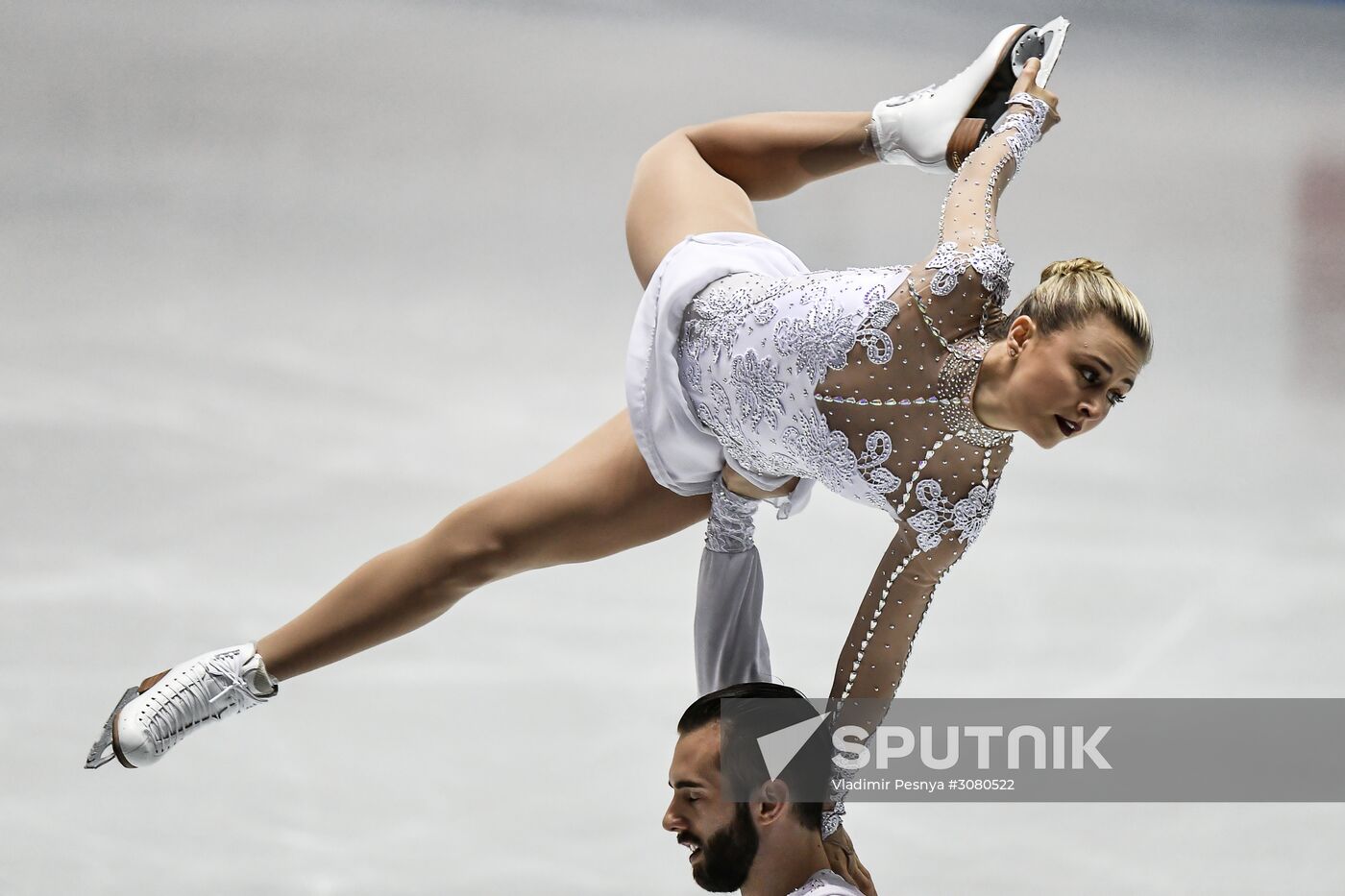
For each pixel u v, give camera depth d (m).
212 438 19.23
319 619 13.01
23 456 18.53
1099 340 9.47
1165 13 39.47
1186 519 19.11
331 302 23.22
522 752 14.47
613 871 12.91
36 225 24.81
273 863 12.92
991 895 12.88
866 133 13.92
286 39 32.16
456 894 12.55
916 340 10.41
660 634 16.39
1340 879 13.20
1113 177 31.31
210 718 13.18
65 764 14.05
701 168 13.86
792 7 36.81
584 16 35.41
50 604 15.96
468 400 20.47
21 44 30.17
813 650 15.77
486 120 29.78
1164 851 13.60
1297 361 23.86
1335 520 19.19
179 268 23.88
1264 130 34.62
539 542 12.59
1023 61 13.44
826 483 11.34
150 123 28.44
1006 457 10.62
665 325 11.95
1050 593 17.41
